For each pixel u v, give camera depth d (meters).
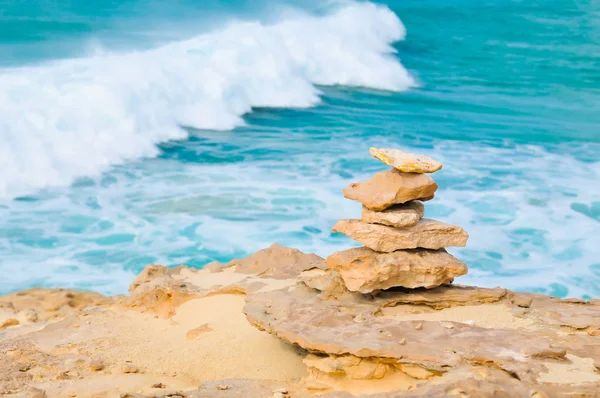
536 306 14.69
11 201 25.03
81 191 26.12
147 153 29.89
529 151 31.69
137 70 33.41
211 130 32.94
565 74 43.47
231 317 15.98
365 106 37.47
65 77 31.81
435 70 43.56
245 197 25.89
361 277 14.32
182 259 21.88
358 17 45.47
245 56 37.75
